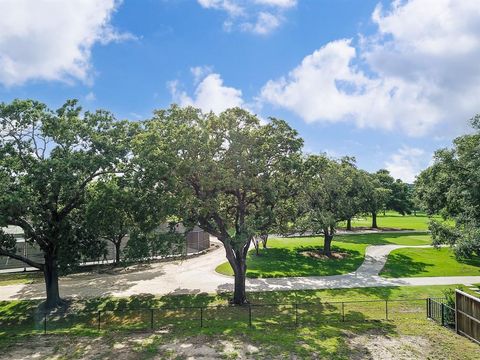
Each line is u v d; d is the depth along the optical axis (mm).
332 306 26062
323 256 44969
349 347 16797
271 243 54344
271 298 28672
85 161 23578
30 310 26453
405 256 45094
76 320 24094
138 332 19297
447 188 30719
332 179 43312
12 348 16891
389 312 24219
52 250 27047
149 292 30812
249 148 26047
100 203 23797
